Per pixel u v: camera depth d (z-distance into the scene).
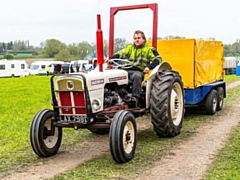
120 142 5.31
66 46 77.88
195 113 9.98
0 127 8.32
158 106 6.59
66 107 5.71
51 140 6.05
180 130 7.55
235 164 5.27
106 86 6.14
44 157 5.93
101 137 7.36
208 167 5.20
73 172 5.11
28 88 21.27
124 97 6.61
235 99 13.03
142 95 6.85
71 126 5.76
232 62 37.84
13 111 10.88
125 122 5.44
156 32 7.36
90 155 6.04
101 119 5.85
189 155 5.84
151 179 4.78
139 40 6.86
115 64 6.92
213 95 9.65
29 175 5.07
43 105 12.40
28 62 72.38
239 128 7.87
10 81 29.92
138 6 7.44
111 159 5.72
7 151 6.28
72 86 5.61
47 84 25.38
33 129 5.76
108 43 7.82
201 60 9.36
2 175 5.08
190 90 9.02
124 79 6.58
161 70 7.15
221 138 6.97
